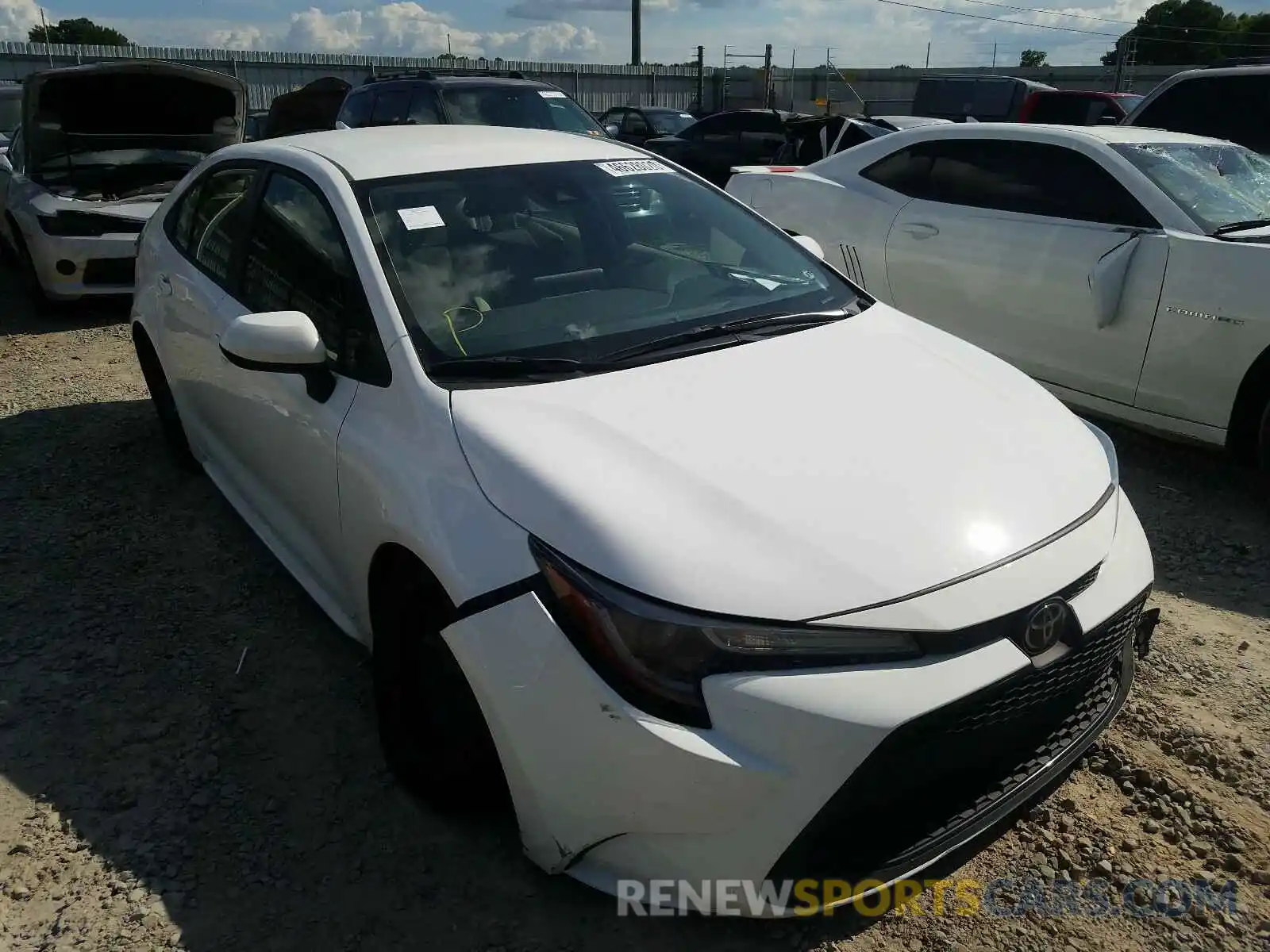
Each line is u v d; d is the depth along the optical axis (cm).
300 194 321
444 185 311
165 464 488
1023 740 218
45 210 758
